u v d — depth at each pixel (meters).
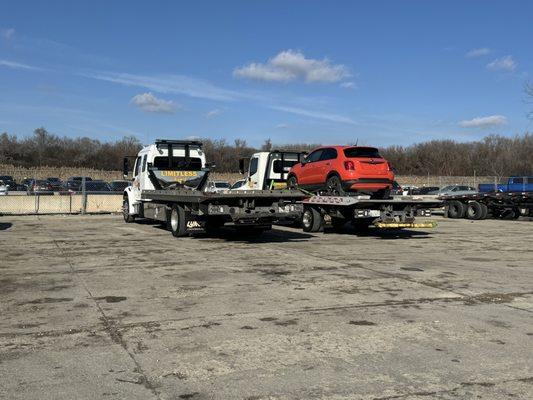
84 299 7.50
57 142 86.75
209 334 5.86
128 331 5.98
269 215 13.88
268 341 5.61
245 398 4.20
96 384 4.49
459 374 4.70
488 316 6.62
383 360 5.05
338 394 4.27
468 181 58.28
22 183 50.22
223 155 70.50
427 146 93.00
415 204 15.21
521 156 80.50
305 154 20.12
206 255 11.80
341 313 6.73
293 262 10.83
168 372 4.75
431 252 12.59
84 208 27.12
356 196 14.74
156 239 15.11
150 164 18.23
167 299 7.50
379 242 14.70
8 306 7.10
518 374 4.70
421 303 7.29
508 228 19.86
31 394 4.28
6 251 12.47
